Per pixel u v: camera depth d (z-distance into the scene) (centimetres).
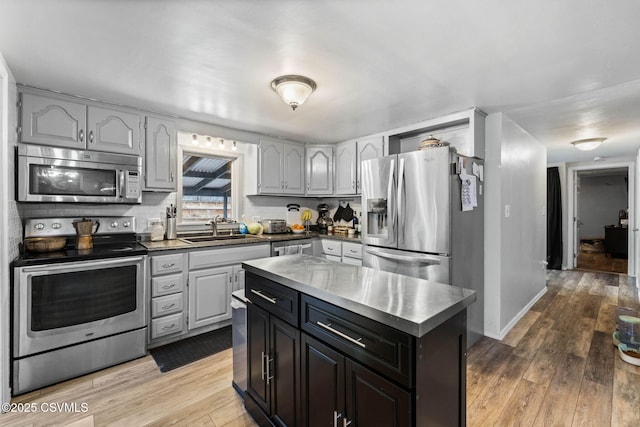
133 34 156
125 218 276
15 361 190
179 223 334
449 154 238
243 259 313
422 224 253
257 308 169
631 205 513
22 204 228
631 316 270
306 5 133
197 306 280
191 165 349
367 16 140
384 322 104
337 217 433
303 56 179
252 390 175
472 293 126
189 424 168
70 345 210
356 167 379
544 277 429
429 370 104
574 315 336
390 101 251
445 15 139
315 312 132
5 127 179
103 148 250
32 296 196
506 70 195
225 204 377
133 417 173
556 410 180
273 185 373
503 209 285
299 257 201
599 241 795
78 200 232
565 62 184
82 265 213
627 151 464
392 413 102
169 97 244
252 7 134
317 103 257
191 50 173
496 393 197
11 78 198
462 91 231
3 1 129
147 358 239
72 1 130
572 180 568
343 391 119
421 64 188
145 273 245
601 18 141
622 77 205
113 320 227
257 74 203
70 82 214
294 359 143
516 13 138
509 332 293
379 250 286
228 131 334
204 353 248
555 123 316
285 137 379
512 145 305
